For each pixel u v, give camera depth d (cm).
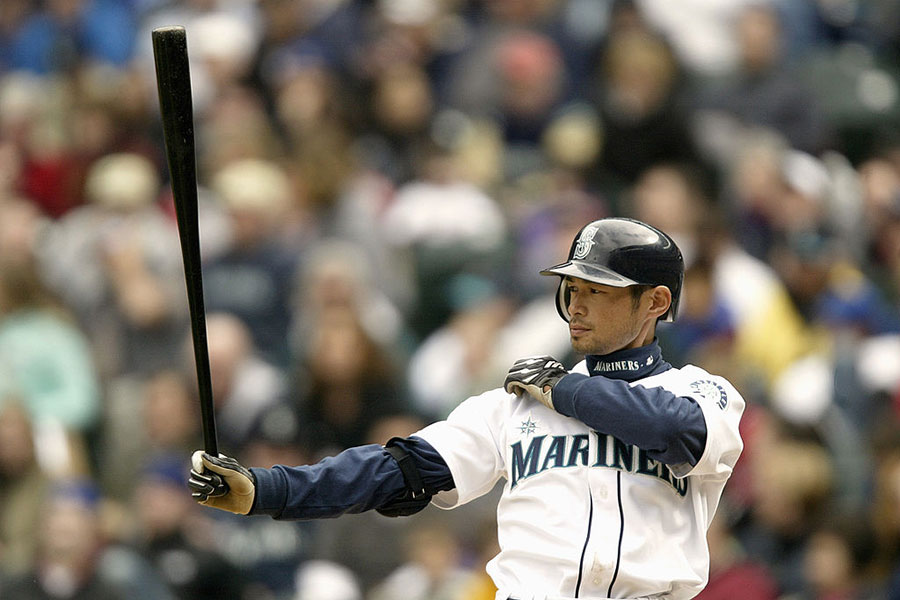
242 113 4594
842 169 4250
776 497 3038
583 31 4675
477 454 1590
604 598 1518
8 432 3328
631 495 1529
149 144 4759
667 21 4550
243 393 3516
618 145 4122
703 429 1502
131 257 3959
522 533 1550
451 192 4038
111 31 5241
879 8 4884
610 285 1525
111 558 3142
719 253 3600
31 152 4703
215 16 5162
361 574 3161
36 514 3291
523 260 3841
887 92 4522
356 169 4272
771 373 3512
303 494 1515
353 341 3462
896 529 2964
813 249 3672
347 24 4838
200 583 3158
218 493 1478
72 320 3953
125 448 3628
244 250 3934
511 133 4503
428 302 3931
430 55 4722
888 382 3312
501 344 3544
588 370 1594
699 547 1553
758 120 4262
